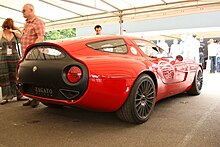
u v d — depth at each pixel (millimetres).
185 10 6012
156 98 2678
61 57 2070
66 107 3039
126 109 2227
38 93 2266
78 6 6309
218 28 11117
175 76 3070
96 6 6391
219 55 9656
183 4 5930
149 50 2891
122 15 6820
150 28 13203
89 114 2697
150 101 2479
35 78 2191
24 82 2346
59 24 8188
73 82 1941
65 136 1986
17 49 3533
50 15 7277
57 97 2096
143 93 2369
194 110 2867
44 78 2105
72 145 1792
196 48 9148
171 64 3000
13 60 3473
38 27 2980
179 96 3855
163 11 6289
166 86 2865
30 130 2143
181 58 3348
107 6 6398
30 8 2988
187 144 1794
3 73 3389
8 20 3379
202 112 2766
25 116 2621
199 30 11531
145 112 2408
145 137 1951
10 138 1940
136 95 2258
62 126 2258
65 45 2104
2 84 3383
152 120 2445
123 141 1869
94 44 2252
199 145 1775
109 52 2311
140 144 1805
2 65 3369
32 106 3059
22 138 1940
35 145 1793
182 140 1876
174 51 9750
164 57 3100
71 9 6617
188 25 12047
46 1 5871
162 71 2734
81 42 2199
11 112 2809
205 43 12797
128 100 2213
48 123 2354
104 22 7293
